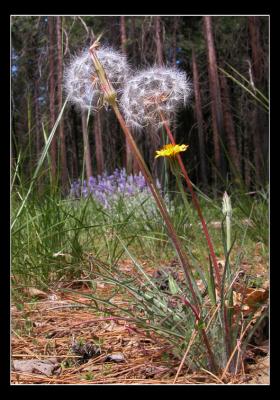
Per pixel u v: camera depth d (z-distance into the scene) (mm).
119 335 2484
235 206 5672
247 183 7641
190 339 1913
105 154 16828
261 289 2262
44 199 3955
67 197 5074
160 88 2006
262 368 1998
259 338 2199
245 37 14570
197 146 17656
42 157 3221
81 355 2268
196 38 15703
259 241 4559
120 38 14344
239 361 1976
